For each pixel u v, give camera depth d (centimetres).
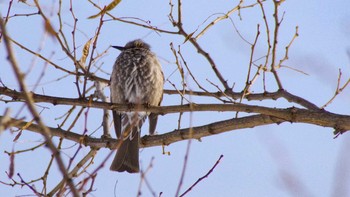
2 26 514
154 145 1080
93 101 1058
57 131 1063
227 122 985
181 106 1031
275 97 1134
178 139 1042
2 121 517
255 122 965
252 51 1054
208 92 1023
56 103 1030
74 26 1005
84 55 1128
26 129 1016
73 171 1088
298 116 926
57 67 1030
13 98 1015
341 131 901
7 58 508
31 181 1030
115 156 1202
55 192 1057
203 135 1009
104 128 1218
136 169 1198
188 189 796
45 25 651
